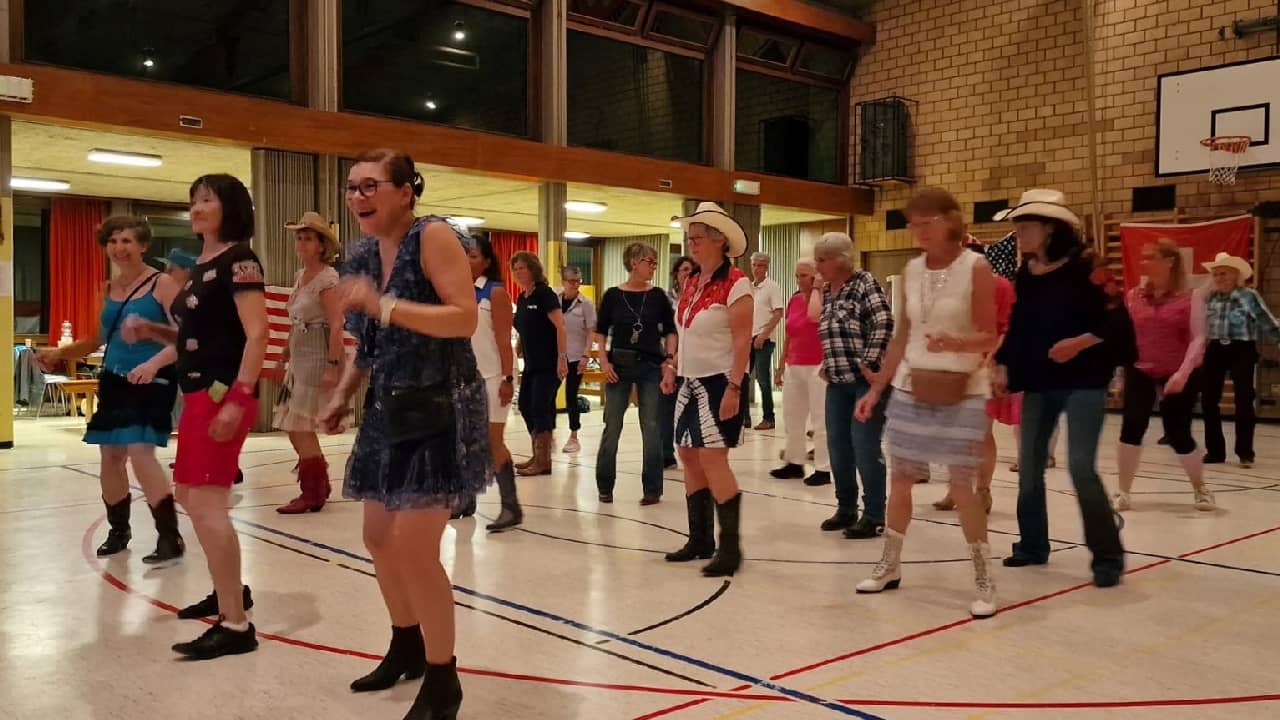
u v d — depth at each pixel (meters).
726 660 3.20
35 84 8.28
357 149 10.22
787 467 7.16
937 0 15.00
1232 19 12.20
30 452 8.40
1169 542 5.08
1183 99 12.47
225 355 3.14
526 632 3.49
